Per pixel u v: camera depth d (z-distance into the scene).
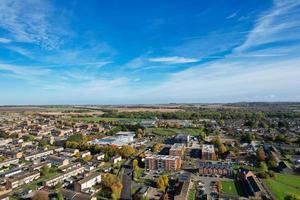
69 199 170.38
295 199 158.62
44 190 182.62
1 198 170.38
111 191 182.38
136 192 183.88
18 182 199.75
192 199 173.62
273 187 195.25
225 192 187.12
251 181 196.88
